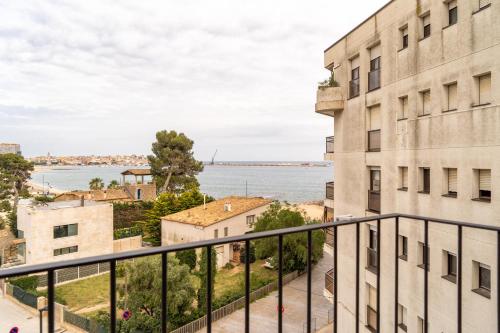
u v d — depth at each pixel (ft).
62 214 101.09
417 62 35.94
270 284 84.12
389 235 39.88
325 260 109.91
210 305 7.25
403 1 38.01
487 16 28.32
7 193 202.59
